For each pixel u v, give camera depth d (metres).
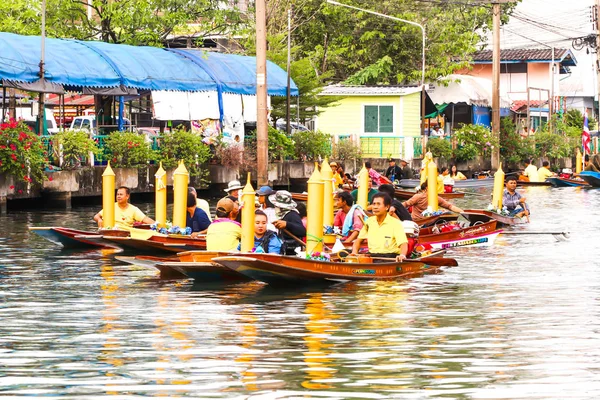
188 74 78.94
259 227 33.03
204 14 90.06
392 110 111.25
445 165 112.69
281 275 30.97
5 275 34.28
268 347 22.55
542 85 149.38
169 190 75.62
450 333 24.06
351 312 27.02
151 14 88.00
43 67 65.50
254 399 18.27
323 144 95.94
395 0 123.81
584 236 48.19
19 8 85.19
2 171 59.69
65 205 64.81
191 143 76.00
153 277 33.72
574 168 141.38
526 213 55.22
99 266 36.59
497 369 20.38
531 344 22.77
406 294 30.11
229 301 28.86
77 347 22.61
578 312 26.95
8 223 53.00
